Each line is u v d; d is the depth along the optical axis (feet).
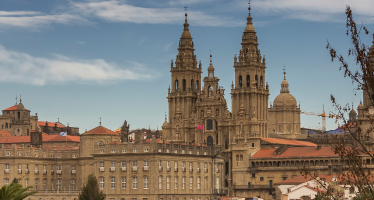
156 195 627.46
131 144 649.20
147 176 634.43
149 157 634.43
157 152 631.97
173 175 654.94
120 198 643.86
